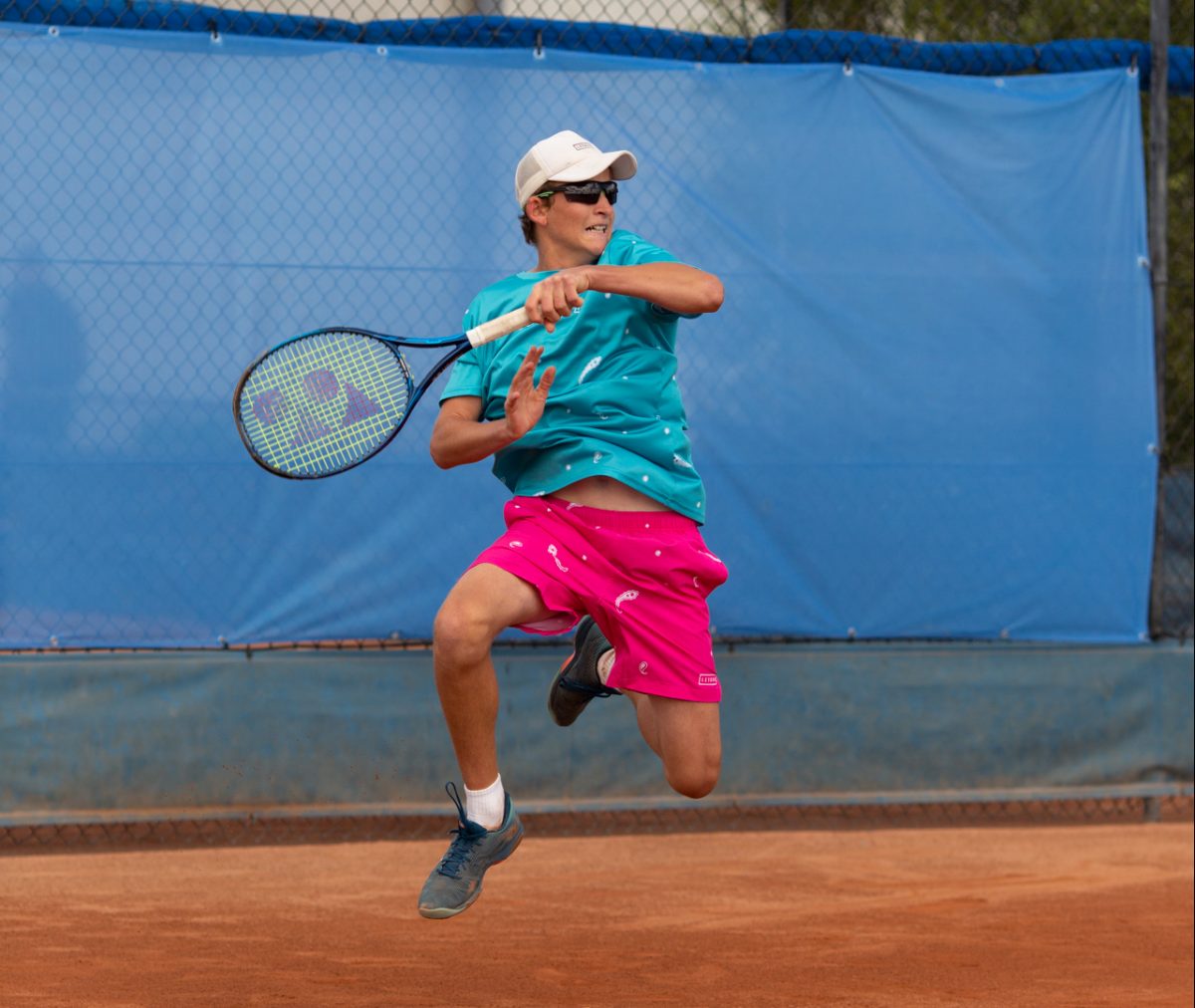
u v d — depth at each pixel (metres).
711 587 9.62
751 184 17.03
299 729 16.45
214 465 16.09
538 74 16.62
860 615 17.27
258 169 16.12
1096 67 17.97
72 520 15.85
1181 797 18.91
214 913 13.77
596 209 9.44
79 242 15.81
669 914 14.02
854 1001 11.27
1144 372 17.88
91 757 16.06
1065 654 17.86
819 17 21.23
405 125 16.41
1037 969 12.30
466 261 16.52
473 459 9.09
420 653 16.72
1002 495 17.56
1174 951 12.95
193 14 16.12
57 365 15.80
